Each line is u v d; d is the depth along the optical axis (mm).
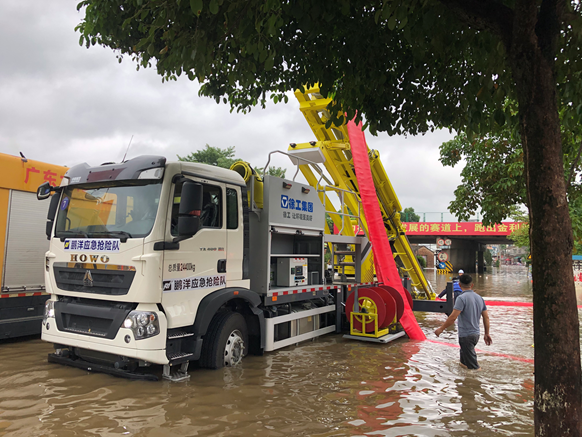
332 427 4168
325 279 9359
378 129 4852
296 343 7957
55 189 6172
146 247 5086
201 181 5848
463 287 6641
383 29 4227
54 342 5688
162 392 5008
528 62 2836
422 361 6895
